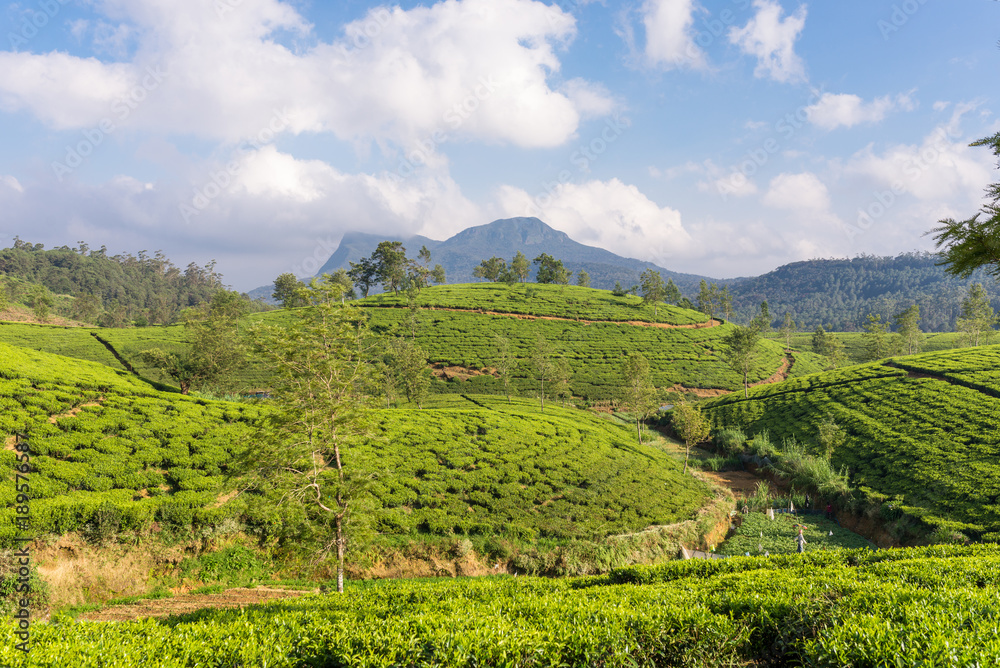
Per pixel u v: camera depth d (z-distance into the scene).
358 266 152.50
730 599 11.35
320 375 21.98
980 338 106.00
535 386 89.06
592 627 9.95
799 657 9.23
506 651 9.11
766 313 164.50
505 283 163.00
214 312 77.75
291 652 9.95
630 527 33.50
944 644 7.70
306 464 22.44
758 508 41.72
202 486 29.77
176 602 21.36
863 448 46.38
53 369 43.28
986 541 28.69
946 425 45.53
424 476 37.31
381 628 10.49
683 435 50.06
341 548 21.89
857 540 34.81
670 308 138.62
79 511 23.84
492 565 28.78
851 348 135.38
